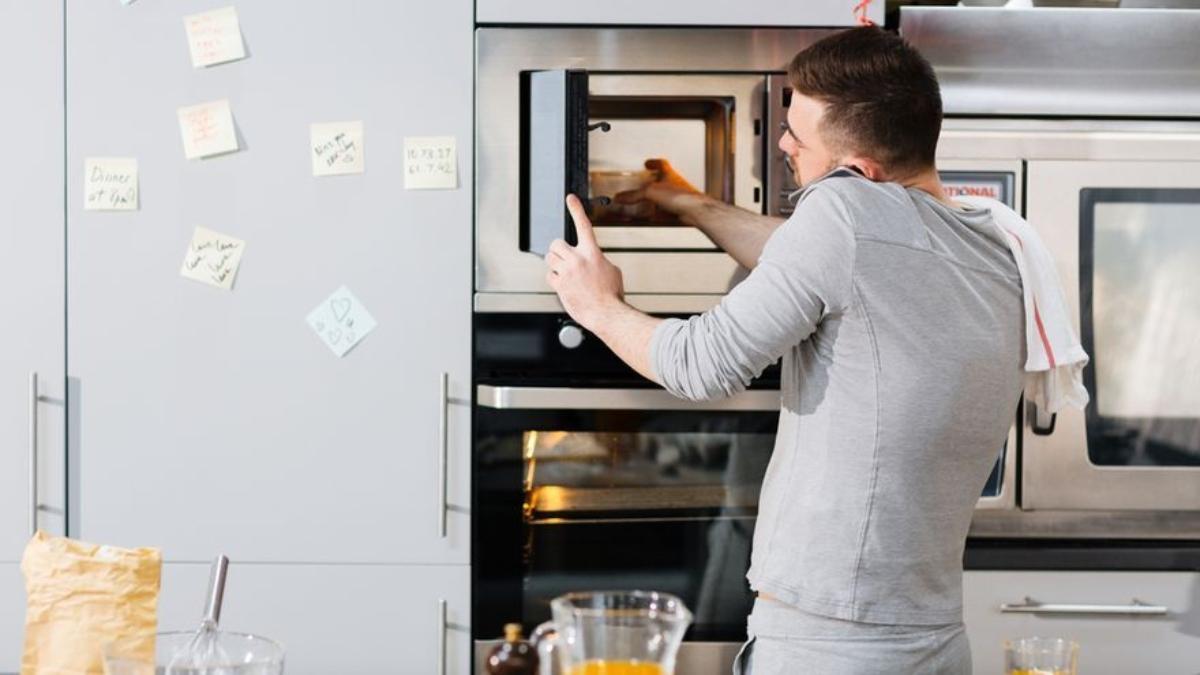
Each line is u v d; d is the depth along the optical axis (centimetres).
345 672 235
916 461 175
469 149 233
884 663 176
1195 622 238
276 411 234
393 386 234
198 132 231
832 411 178
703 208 230
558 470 233
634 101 231
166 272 233
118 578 136
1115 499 241
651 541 234
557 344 234
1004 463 240
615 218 231
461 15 232
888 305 174
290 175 232
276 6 231
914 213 178
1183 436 242
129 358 233
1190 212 240
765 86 230
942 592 182
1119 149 238
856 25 232
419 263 233
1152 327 241
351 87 232
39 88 230
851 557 176
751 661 186
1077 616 238
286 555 235
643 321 193
